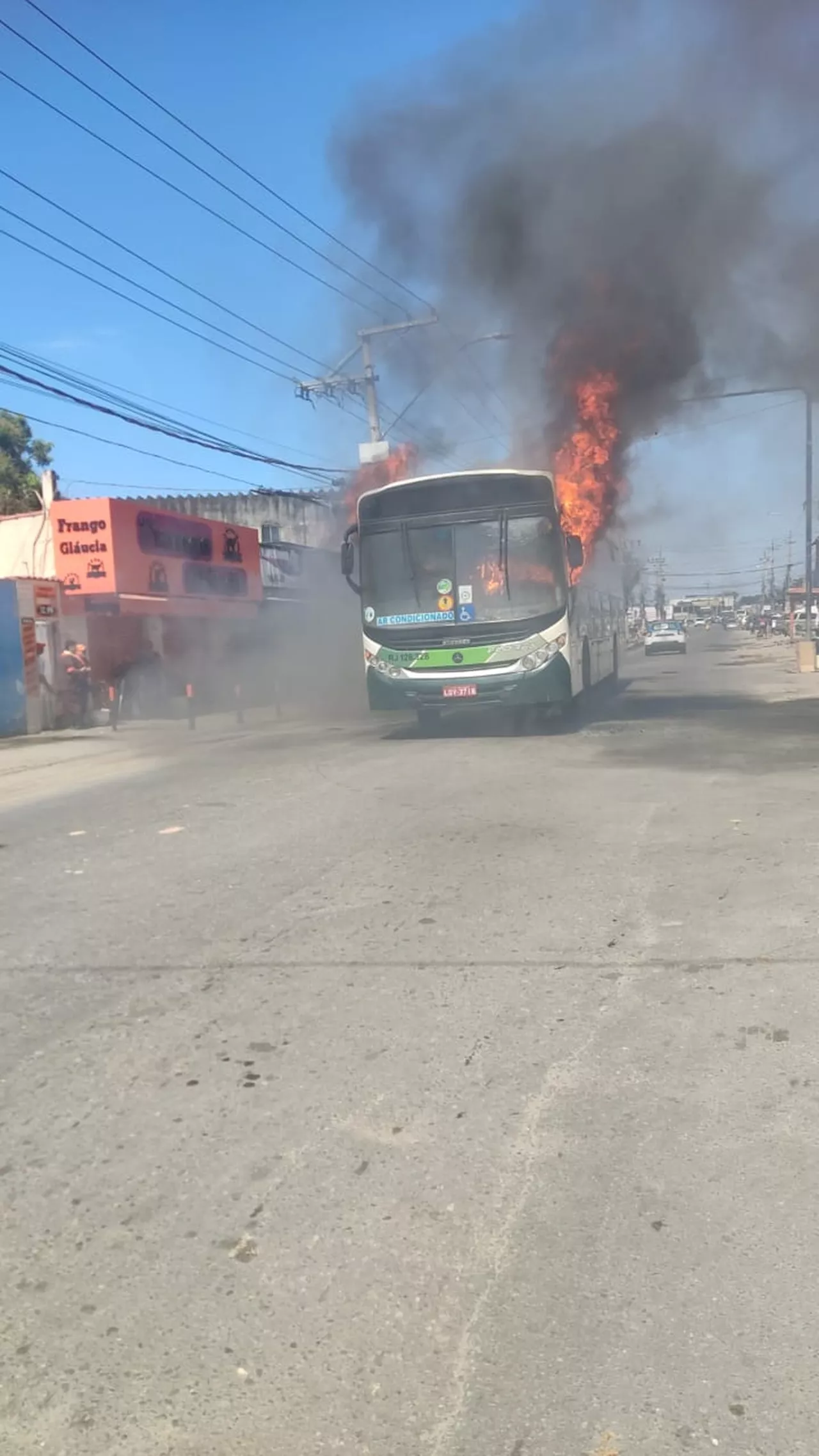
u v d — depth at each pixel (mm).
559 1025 4633
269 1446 2387
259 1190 3410
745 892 6562
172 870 7688
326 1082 4160
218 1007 4965
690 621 140125
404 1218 3234
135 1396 2543
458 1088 4078
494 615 14758
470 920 6180
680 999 4891
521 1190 3363
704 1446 2354
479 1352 2652
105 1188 3451
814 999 4836
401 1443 2381
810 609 41594
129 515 24984
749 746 13891
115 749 17359
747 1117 3801
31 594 21328
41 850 8703
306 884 7113
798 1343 2660
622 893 6629
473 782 11148
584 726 16969
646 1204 3275
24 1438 2428
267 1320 2795
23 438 32781
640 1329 2723
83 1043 4598
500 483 14867
